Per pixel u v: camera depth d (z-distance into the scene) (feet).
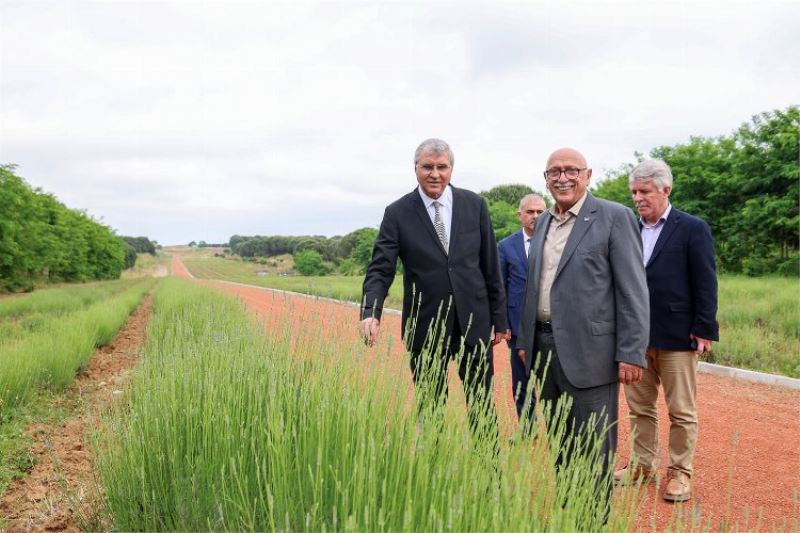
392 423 9.04
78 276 210.59
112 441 11.35
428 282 13.16
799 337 33.83
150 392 12.20
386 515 7.00
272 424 8.90
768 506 13.08
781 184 93.15
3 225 119.55
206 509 9.15
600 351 11.21
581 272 11.34
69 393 24.31
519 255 17.87
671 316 13.69
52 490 13.74
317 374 10.68
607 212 11.51
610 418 11.34
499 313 13.88
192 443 10.11
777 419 20.29
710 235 13.79
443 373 11.05
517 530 6.52
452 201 13.51
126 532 9.61
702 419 20.35
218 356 13.34
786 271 86.12
